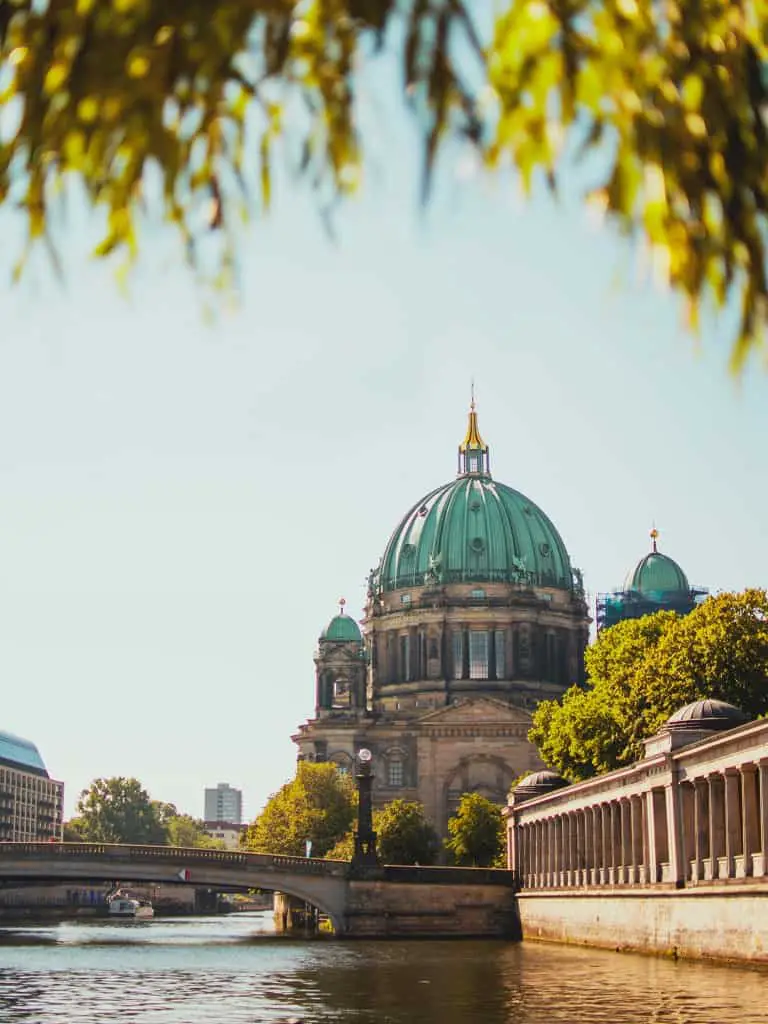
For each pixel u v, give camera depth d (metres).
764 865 90.94
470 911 165.88
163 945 149.62
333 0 7.93
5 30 8.09
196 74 8.05
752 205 8.47
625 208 8.20
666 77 8.38
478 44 7.91
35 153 8.21
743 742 94.81
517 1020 65.62
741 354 8.47
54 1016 68.94
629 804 122.69
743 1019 62.91
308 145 8.23
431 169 7.86
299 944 149.38
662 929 109.25
